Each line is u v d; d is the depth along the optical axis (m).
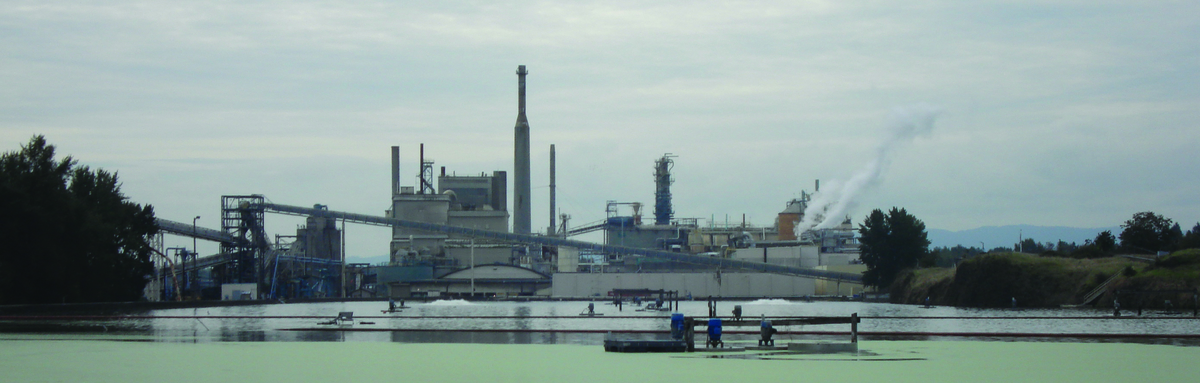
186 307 169.75
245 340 62.53
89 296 146.50
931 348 53.84
